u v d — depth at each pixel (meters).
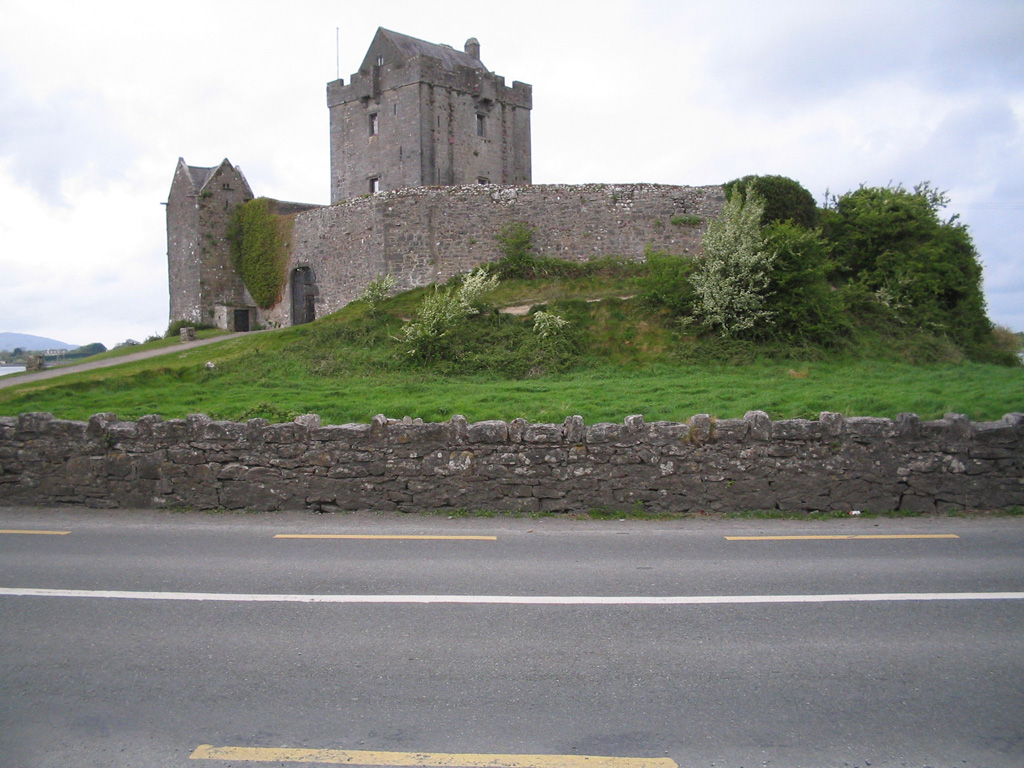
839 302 25.28
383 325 27.44
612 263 30.16
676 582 6.82
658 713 4.48
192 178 40.03
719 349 24.02
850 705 4.57
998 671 5.00
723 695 4.69
